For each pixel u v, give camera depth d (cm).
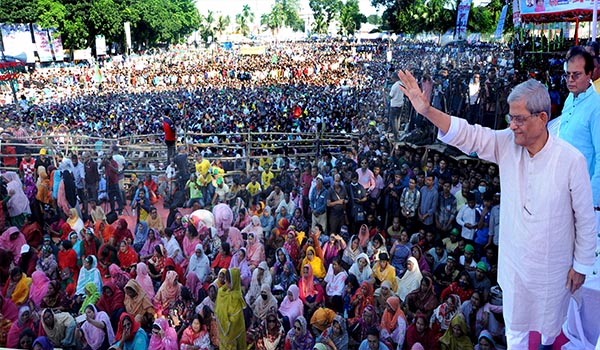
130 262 882
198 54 6244
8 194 1040
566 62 269
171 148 1312
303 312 728
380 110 1345
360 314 691
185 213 1124
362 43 4112
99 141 1584
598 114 254
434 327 643
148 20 5903
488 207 749
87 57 4622
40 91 3178
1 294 758
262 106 2555
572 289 210
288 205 989
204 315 682
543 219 203
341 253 813
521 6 1309
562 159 200
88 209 1135
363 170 910
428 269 746
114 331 738
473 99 959
